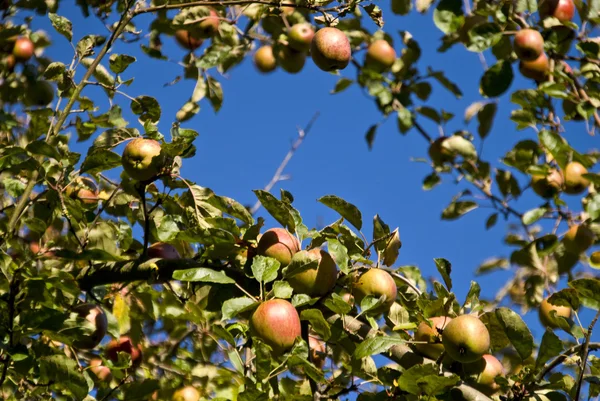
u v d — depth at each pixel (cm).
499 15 568
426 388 306
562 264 571
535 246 568
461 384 326
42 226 354
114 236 404
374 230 361
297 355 306
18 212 365
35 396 350
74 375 311
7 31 544
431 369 304
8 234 347
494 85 573
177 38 600
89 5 533
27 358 308
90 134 430
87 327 319
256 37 614
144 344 431
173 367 404
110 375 400
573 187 580
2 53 547
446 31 551
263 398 299
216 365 398
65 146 396
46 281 307
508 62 571
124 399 335
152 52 554
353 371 327
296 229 345
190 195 357
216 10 595
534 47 570
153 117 412
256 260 330
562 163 540
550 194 578
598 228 564
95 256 313
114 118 415
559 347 325
